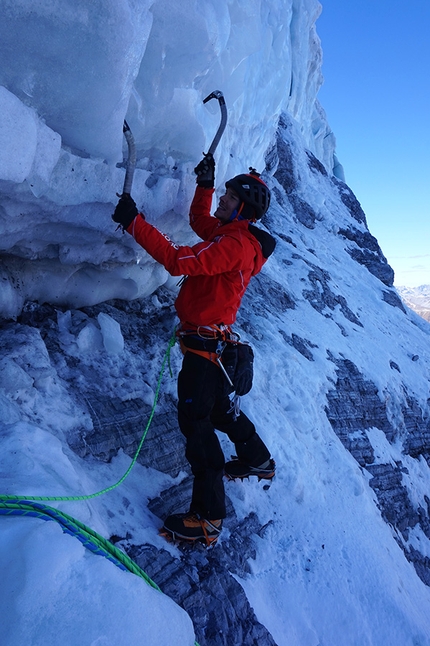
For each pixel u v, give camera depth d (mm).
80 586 1542
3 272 2920
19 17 1769
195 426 2469
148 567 2260
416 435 6758
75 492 2090
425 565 4953
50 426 2518
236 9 2984
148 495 2742
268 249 2525
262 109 5012
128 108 2461
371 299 9766
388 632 3182
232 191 2529
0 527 1613
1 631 1372
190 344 2490
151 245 2277
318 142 16984
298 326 6469
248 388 2566
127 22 1915
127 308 3912
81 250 2969
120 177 2531
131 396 3127
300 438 4340
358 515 4074
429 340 9977
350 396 5828
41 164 2059
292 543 3312
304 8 13117
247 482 3414
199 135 3004
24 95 1959
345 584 3273
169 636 1633
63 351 3080
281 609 2818
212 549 2703
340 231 11469
